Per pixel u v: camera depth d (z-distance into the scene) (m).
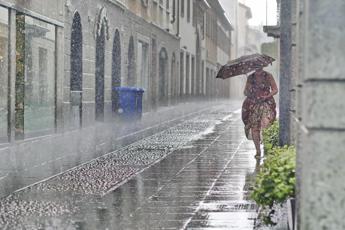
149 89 66.12
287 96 20.50
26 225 13.91
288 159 12.23
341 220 6.61
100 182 20.52
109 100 49.47
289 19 20.09
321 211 6.63
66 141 34.59
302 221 6.80
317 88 6.59
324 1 6.52
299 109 8.98
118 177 21.70
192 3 100.25
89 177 21.69
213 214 15.19
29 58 34.44
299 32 8.90
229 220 14.43
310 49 6.56
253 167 24.50
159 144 34.44
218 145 34.03
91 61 44.94
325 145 6.60
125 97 49.81
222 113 74.81
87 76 44.06
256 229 13.27
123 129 44.53
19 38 33.28
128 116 49.75
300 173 8.38
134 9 58.16
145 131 43.75
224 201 16.95
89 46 44.41
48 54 37.34
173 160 26.98
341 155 6.58
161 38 72.50
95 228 13.66
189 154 29.47
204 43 118.00
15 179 21.00
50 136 36.69
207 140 37.28
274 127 25.17
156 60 69.06
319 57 6.54
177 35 83.94
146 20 63.62
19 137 33.41
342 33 6.51
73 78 42.94
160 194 18.22
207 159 27.38
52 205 16.38
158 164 25.53
